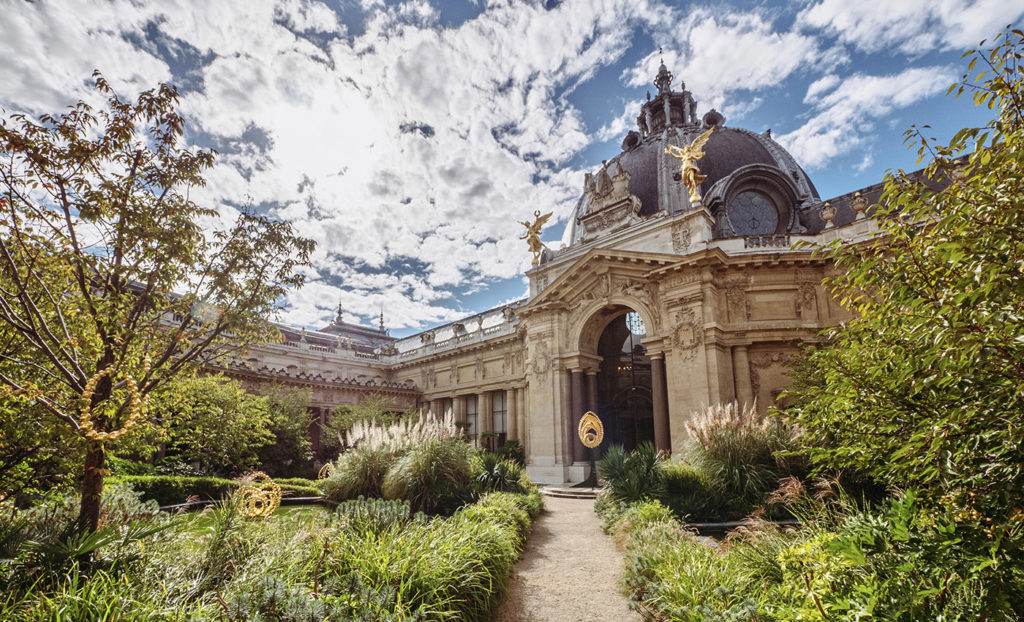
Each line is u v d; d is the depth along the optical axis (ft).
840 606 16.02
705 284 104.37
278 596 19.53
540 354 129.70
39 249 28.73
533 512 65.51
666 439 107.14
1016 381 13.94
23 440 30.50
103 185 29.53
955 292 14.52
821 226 125.39
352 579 23.30
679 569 29.01
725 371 102.27
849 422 19.86
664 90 173.88
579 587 36.94
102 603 18.60
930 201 17.26
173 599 21.62
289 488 74.08
